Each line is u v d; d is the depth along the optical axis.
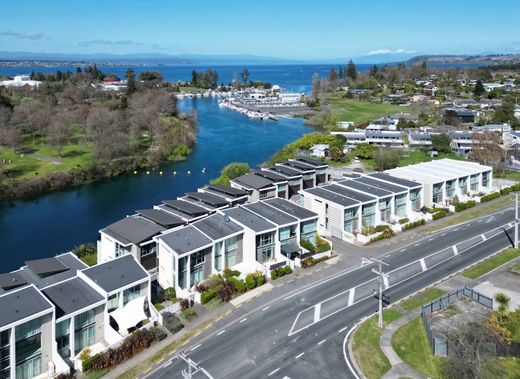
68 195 117.12
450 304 56.16
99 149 137.62
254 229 66.69
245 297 59.50
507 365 44.97
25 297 46.41
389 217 85.38
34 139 162.12
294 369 45.53
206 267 63.62
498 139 148.00
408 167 106.50
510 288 60.31
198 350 48.97
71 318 47.06
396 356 47.09
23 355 44.03
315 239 74.00
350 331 51.72
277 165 110.25
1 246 85.38
